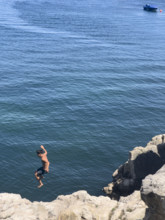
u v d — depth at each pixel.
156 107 54.47
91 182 34.66
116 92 59.69
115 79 66.75
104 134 44.38
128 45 100.75
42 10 161.12
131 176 32.28
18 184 33.38
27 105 51.28
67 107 51.97
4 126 44.22
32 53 83.31
